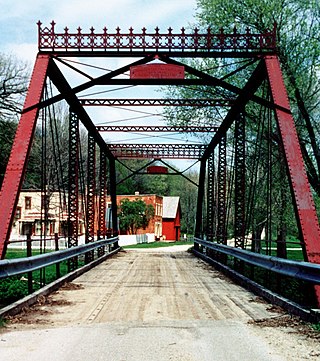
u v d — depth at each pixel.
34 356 5.80
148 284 13.25
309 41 17.95
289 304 8.84
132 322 7.92
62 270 18.64
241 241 17.14
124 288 12.33
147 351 6.05
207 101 19.23
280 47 17.97
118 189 76.19
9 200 11.29
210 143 26.98
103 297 10.73
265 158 19.86
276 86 12.88
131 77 14.52
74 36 13.99
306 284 9.15
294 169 11.23
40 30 13.87
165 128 25.05
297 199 10.77
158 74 14.47
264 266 11.31
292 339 6.81
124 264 20.67
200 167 32.09
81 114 18.94
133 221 62.31
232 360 5.71
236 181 18.25
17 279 14.34
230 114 19.53
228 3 19.09
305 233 10.24
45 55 13.84
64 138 45.41
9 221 10.95
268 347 6.36
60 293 11.33
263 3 18.12
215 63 22.05
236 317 8.45
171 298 10.63
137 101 19.25
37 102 12.84
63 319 8.19
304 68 18.42
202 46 14.05
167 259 24.47
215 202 26.41
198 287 12.76
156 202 68.88
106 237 27.50
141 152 31.53
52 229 44.50
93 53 14.02
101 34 14.05
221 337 6.88
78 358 5.72
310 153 20.14
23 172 11.76
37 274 16.69
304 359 5.79
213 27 20.08
